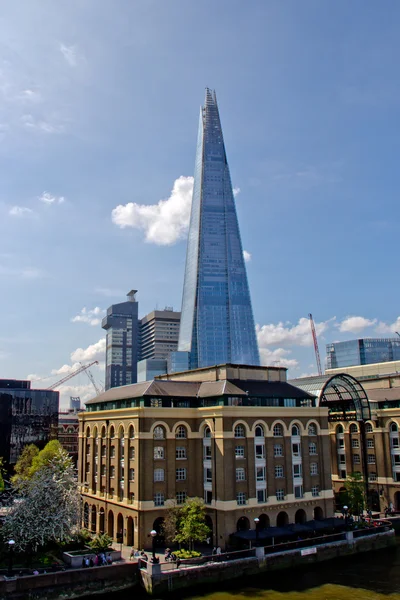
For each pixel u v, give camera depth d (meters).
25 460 138.75
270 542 78.12
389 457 110.06
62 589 61.53
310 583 67.12
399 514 103.12
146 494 77.75
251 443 82.25
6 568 65.00
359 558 79.25
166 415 82.19
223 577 67.75
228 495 77.94
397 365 155.38
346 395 111.88
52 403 196.88
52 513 74.94
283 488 84.94
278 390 91.56
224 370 89.75
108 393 101.19
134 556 69.88
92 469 95.06
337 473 119.25
